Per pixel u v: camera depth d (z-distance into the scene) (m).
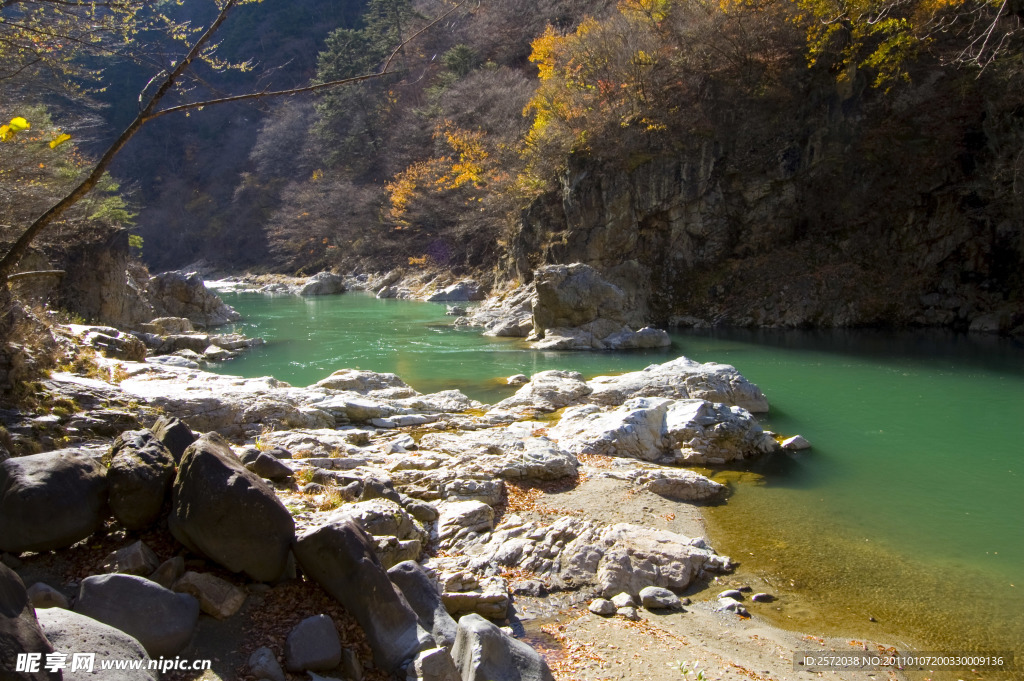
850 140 30.97
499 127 46.12
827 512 9.61
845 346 24.42
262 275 67.19
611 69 35.81
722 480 10.88
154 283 32.44
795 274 31.02
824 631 6.66
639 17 36.72
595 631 6.45
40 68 12.20
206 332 29.34
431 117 58.44
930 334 27.19
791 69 32.12
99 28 8.94
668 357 22.42
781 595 7.34
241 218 77.69
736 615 6.90
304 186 67.94
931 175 29.75
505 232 41.19
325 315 35.81
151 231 82.44
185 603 5.18
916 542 8.66
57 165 24.42
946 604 7.18
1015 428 13.92
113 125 83.38
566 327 25.31
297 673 4.98
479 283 44.19
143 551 5.64
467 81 52.72
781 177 31.70
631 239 32.91
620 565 7.40
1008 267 28.20
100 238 26.72
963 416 14.88
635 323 31.19
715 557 7.95
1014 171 25.92
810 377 18.95
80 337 16.20
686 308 31.69
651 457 11.73
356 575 5.48
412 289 48.66
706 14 33.69
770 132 32.16
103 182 34.25
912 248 30.14
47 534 5.57
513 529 8.24
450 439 11.17
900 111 30.59
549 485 9.99
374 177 66.31
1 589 3.86
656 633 6.43
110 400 10.38
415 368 20.66
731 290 31.52
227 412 11.27
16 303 11.23
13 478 5.62
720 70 33.38
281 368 20.86
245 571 5.66
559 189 35.38
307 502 7.68
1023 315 27.02
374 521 7.18
